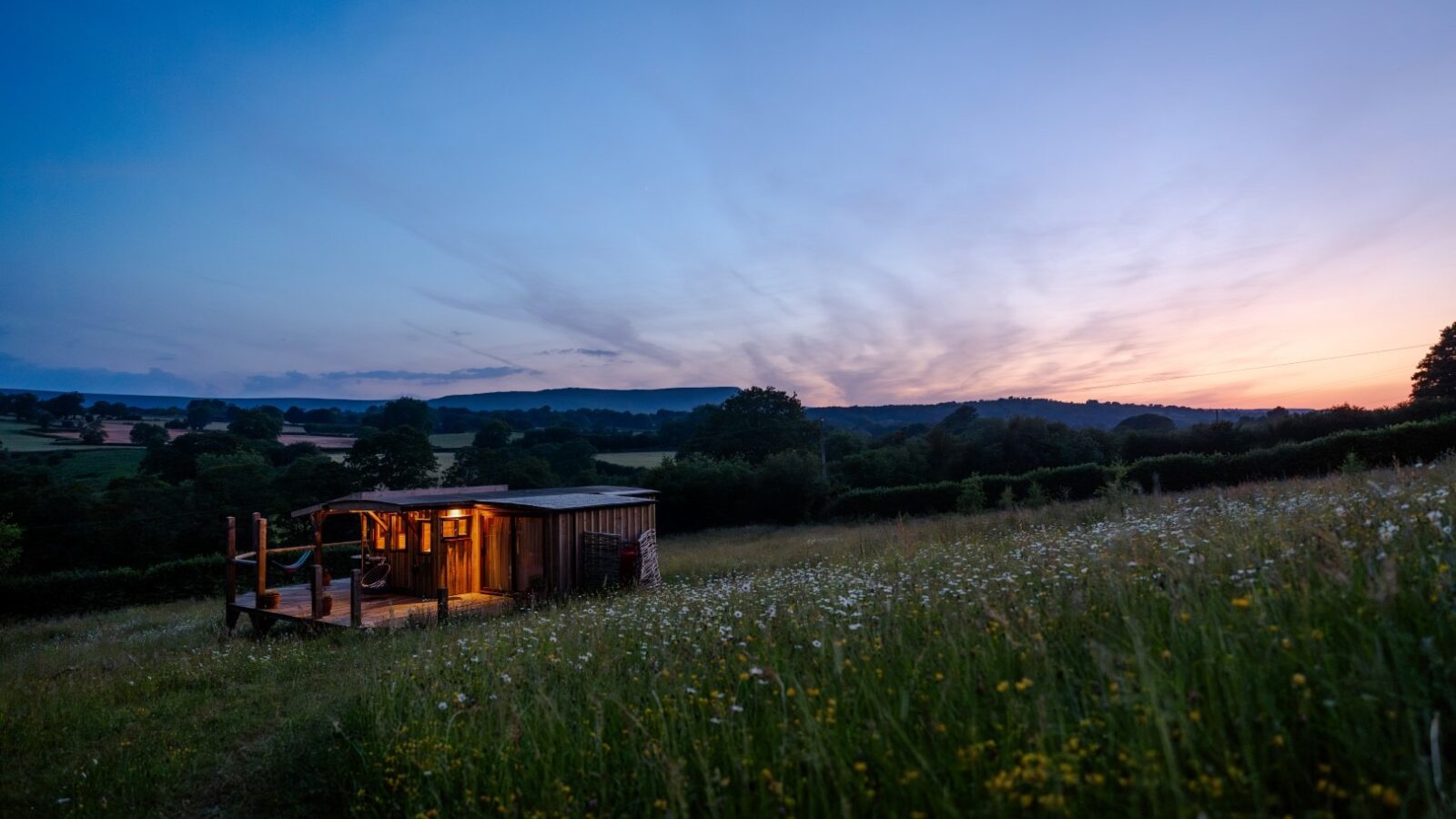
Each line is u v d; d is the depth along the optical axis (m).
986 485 35.06
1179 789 2.13
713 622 6.50
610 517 19.28
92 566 37.19
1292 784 2.25
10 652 17.02
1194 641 3.12
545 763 3.83
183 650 13.47
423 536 18.08
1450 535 3.74
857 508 40.78
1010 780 2.32
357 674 8.59
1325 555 3.89
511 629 9.45
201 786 5.73
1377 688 2.37
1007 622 3.64
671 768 3.04
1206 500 14.09
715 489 46.19
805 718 3.13
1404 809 1.96
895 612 4.96
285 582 28.28
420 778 4.30
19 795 5.84
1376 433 26.33
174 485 46.25
